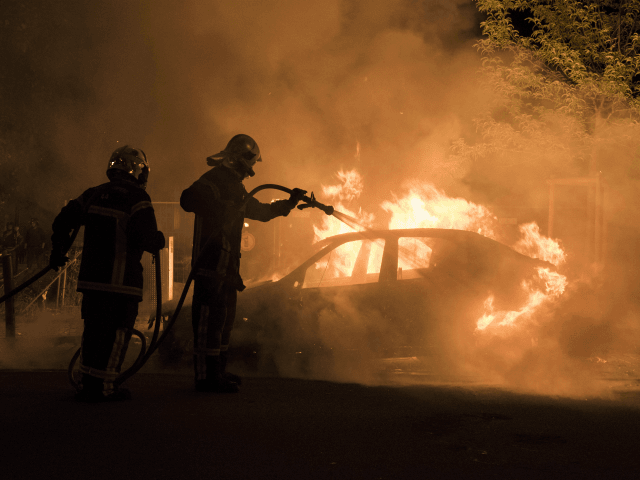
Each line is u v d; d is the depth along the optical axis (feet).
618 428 12.49
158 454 10.34
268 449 10.71
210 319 14.84
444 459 10.36
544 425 12.64
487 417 13.21
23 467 9.68
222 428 11.85
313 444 11.03
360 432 11.82
